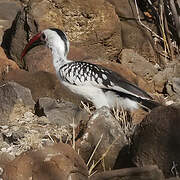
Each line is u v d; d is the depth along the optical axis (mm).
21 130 11430
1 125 11922
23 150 10531
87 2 15148
